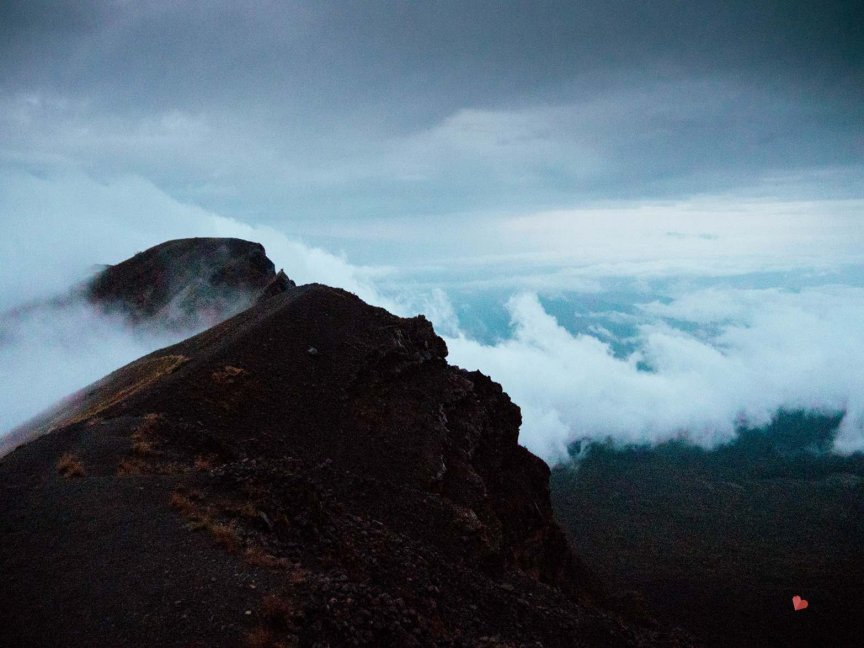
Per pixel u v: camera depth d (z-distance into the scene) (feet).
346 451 121.19
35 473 74.64
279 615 43.32
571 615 94.94
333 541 66.64
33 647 39.47
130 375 161.68
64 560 50.98
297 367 142.51
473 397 167.84
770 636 347.36
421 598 68.90
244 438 109.19
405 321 187.21
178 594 45.03
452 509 110.11
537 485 176.96
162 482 68.49
